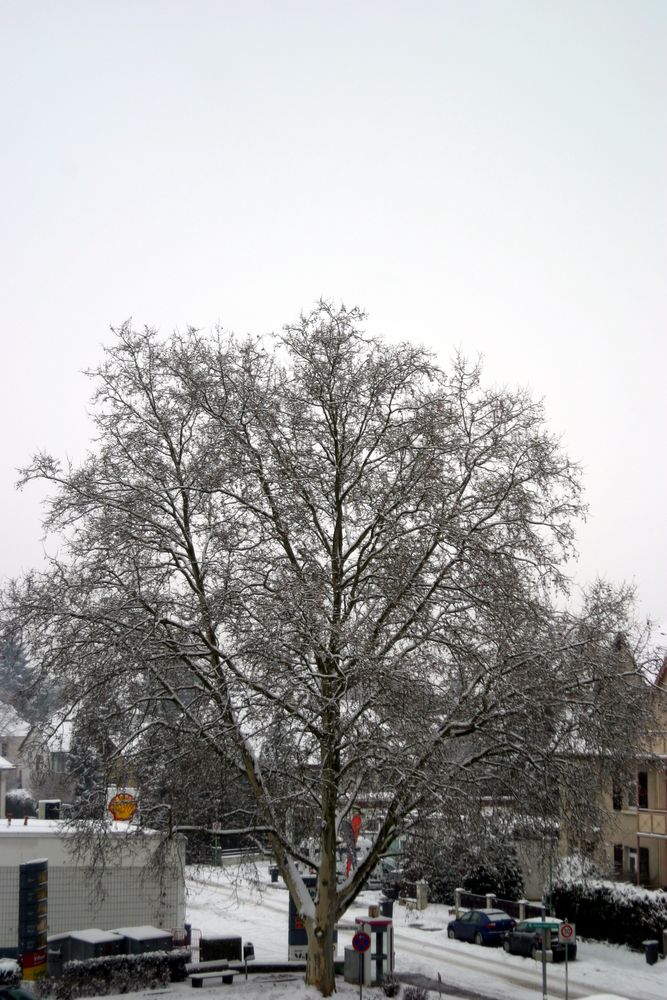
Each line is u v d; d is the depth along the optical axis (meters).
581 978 28.31
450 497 22.58
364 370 23.62
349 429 23.86
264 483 22.73
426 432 22.73
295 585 19.98
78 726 22.02
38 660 21.92
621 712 21.56
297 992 22.36
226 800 23.55
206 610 20.61
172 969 25.84
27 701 22.70
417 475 22.47
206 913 41.88
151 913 30.27
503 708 21.30
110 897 29.91
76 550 22.64
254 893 47.88
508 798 22.42
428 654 21.72
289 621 19.73
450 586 21.86
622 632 22.69
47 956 26.19
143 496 22.70
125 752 22.64
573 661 21.61
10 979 23.16
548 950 30.98
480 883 41.28
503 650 21.25
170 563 23.06
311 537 23.47
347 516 23.83
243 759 22.73
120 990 24.19
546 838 22.89
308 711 21.34
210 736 21.45
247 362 23.62
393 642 21.55
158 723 22.34
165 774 22.77
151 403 23.72
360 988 22.19
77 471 23.42
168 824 23.06
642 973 29.33
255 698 20.72
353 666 19.61
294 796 22.70
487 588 21.47
